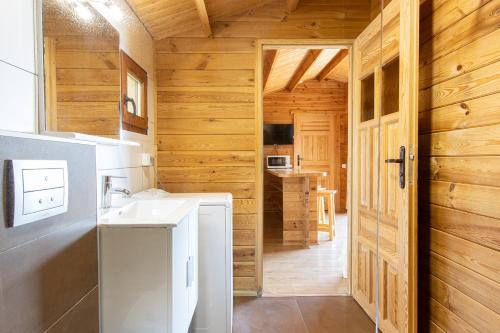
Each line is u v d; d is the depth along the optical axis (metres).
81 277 1.10
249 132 2.64
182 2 2.15
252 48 2.62
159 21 2.32
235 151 2.64
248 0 2.46
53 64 1.07
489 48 1.27
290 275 3.11
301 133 6.57
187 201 1.88
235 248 2.65
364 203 2.38
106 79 1.59
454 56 1.48
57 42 1.09
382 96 2.09
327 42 2.62
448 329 1.53
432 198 1.66
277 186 5.36
